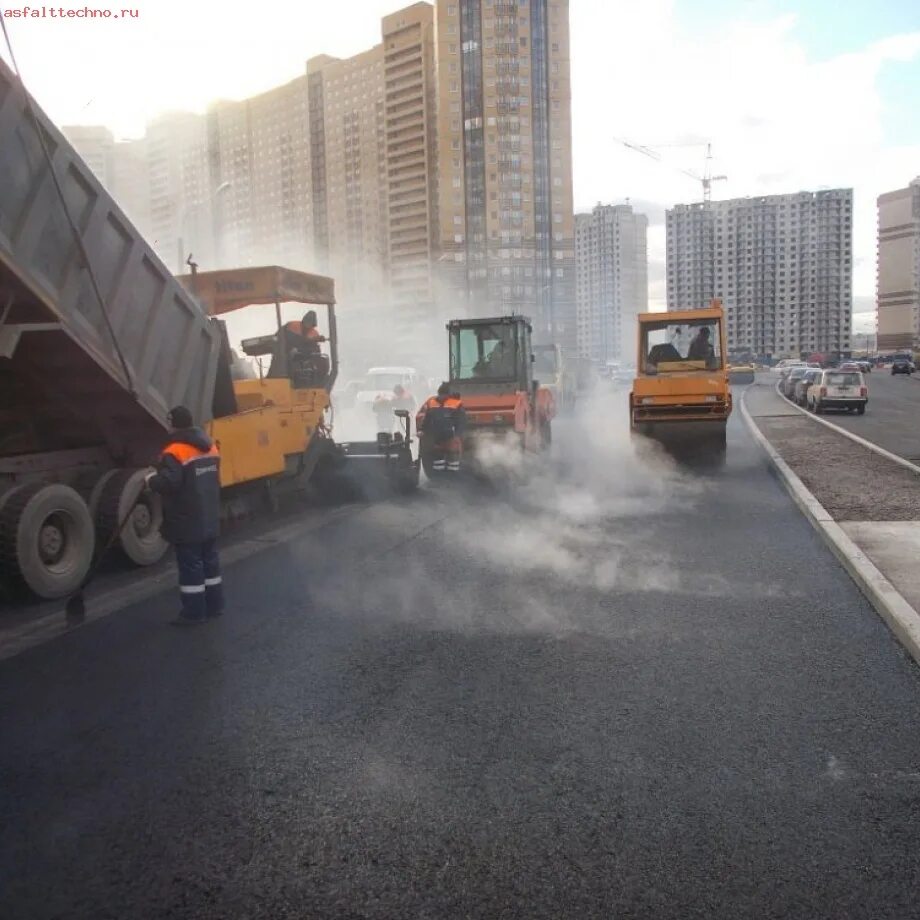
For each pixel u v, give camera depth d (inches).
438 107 4414.4
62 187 276.4
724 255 6131.9
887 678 199.5
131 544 325.1
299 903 117.2
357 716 181.3
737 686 195.5
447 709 184.2
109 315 303.0
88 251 290.4
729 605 263.6
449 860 126.8
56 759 163.6
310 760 161.0
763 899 116.3
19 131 257.0
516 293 4436.5
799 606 261.6
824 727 172.6
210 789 150.3
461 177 4446.4
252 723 178.9
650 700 187.5
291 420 434.3
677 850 128.3
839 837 131.5
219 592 261.3
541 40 4377.5
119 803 145.9
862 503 425.4
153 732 175.2
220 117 5753.0
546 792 146.8
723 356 671.8
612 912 113.8
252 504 420.2
